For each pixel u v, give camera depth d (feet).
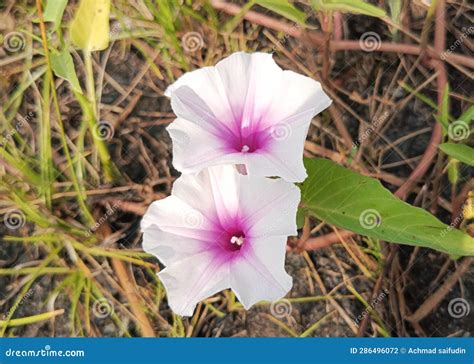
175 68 1.56
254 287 1.24
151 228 1.29
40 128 1.54
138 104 1.55
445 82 1.53
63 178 1.53
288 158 1.23
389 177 1.51
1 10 1.58
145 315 1.47
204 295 1.26
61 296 1.48
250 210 1.28
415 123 1.52
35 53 1.56
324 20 1.51
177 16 1.55
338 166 1.33
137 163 1.53
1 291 1.48
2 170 1.52
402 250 1.48
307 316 1.47
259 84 1.28
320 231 1.49
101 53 1.56
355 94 1.54
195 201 1.30
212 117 1.27
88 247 1.49
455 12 1.55
